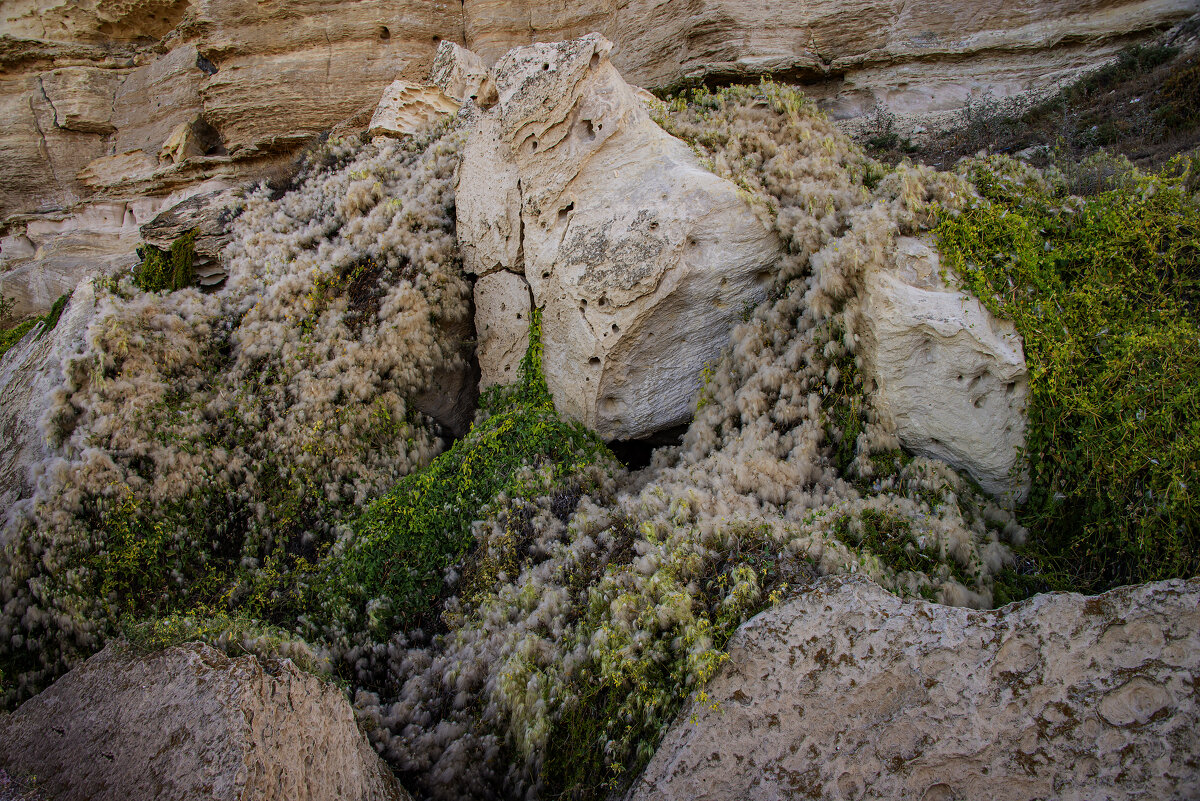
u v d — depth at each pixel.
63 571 4.30
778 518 3.70
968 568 3.50
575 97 5.27
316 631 4.27
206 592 4.56
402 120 8.85
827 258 4.34
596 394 5.37
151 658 2.97
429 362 5.86
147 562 4.52
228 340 5.86
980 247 4.05
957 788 2.75
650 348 5.29
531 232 5.64
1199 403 3.35
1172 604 2.72
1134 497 3.43
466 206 6.07
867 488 4.10
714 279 5.09
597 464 5.14
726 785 2.82
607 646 3.32
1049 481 3.83
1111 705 2.71
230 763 2.34
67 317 5.88
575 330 5.38
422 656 4.08
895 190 4.69
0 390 5.83
